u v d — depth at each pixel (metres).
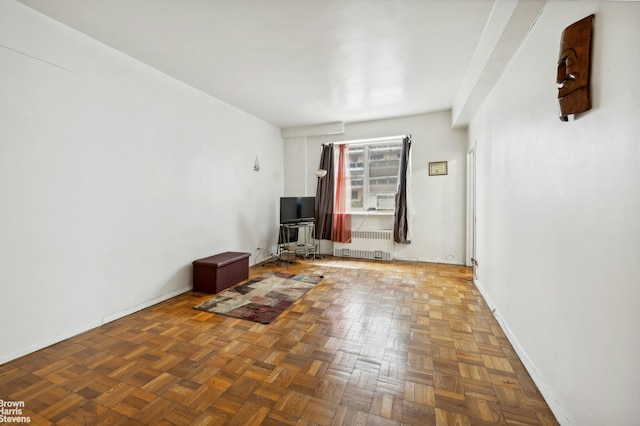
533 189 1.81
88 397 1.61
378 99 4.07
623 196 1.01
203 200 3.74
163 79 3.16
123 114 2.74
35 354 2.05
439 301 3.07
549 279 1.58
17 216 2.01
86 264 2.44
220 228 4.05
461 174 4.68
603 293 1.13
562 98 1.35
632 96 0.97
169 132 3.24
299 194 5.80
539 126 1.73
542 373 1.64
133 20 2.22
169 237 3.24
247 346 2.16
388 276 4.05
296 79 3.36
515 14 1.71
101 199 2.55
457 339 2.25
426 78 3.34
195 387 1.69
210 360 1.97
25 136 2.05
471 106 3.43
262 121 5.11
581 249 1.28
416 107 4.46
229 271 3.59
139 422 1.43
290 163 5.82
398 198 4.93
